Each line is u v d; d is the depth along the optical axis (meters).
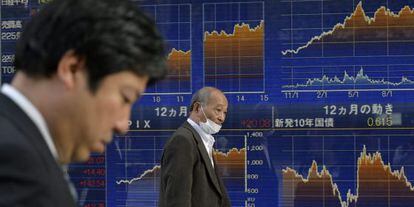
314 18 3.77
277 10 3.80
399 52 3.71
